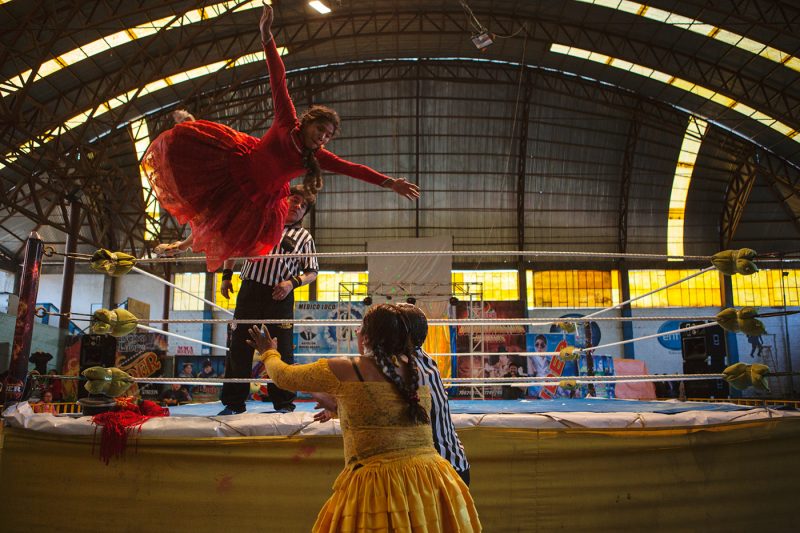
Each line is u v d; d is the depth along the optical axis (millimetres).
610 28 20984
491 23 21719
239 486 3086
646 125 24625
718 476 3268
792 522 3283
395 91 25484
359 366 2273
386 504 2047
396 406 2213
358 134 26438
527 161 26844
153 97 22375
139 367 16047
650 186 27109
